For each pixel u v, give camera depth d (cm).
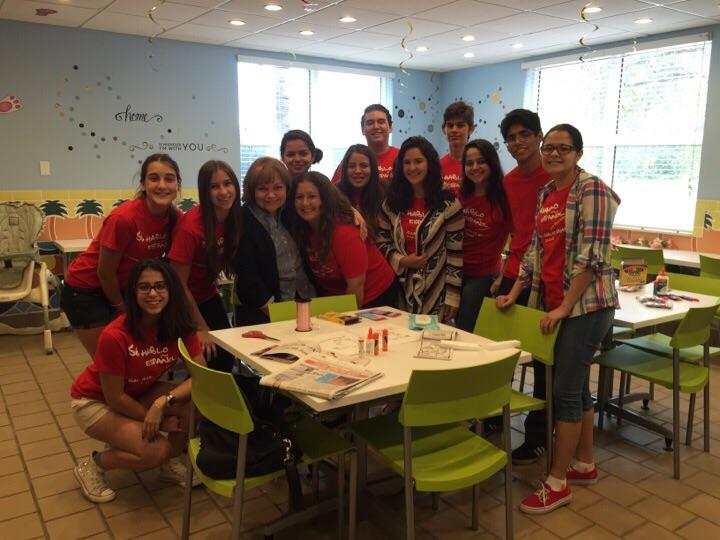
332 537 226
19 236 480
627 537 225
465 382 175
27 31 489
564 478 244
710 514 241
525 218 291
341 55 636
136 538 225
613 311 239
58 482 265
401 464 192
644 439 308
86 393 243
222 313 295
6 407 347
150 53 547
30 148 504
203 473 190
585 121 611
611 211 226
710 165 513
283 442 188
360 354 206
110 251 264
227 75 594
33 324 508
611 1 419
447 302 294
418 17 467
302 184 266
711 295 340
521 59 652
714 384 389
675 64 532
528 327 250
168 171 267
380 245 309
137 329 233
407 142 289
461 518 238
